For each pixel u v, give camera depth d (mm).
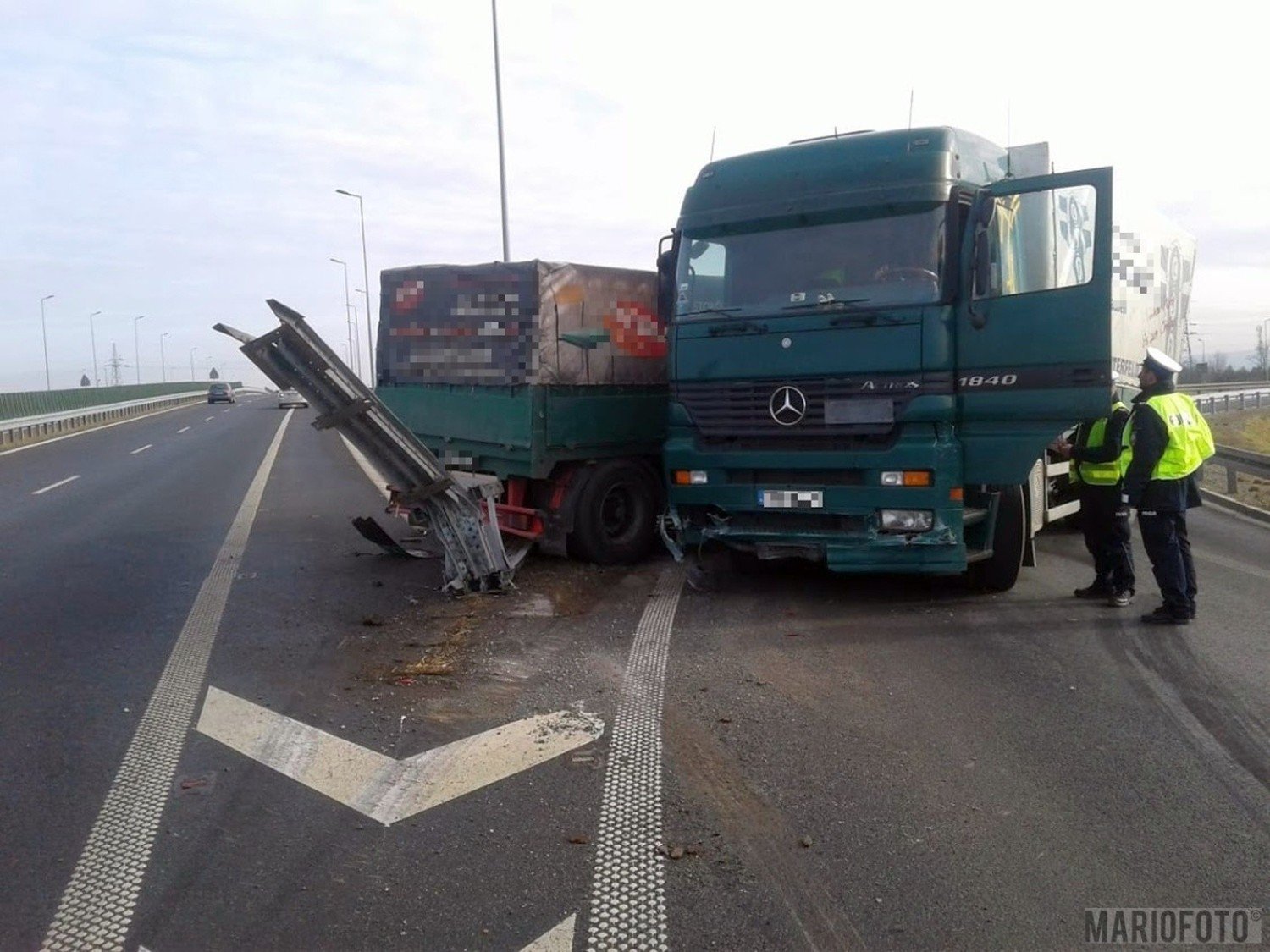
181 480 19328
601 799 4762
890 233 7895
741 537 8539
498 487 9133
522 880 4043
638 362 10320
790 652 7098
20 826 4531
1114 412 8195
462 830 4469
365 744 5473
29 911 3840
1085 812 4582
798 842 4328
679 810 4641
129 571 10195
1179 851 4230
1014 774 4996
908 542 7871
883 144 7973
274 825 4535
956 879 4020
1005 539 8562
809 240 8172
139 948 3605
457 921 3758
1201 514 14844
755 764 5145
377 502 15664
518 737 5531
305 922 3762
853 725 5668
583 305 9812
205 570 10203
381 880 4051
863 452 7918
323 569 10234
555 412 9547
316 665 6891
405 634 7680
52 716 5938
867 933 3660
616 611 8328
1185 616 7715
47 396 36281
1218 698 6039
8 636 7734
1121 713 5820
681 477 8648
